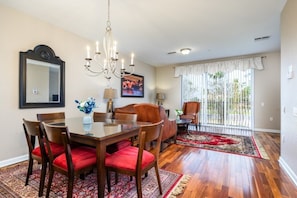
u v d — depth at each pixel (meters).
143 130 1.52
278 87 5.03
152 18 3.00
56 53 3.36
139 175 1.56
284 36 2.55
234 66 5.55
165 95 6.99
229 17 2.93
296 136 2.08
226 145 3.68
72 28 3.45
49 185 1.71
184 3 2.53
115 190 1.93
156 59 6.00
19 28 2.78
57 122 2.39
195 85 6.35
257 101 5.31
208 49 4.80
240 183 2.09
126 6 2.64
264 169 2.48
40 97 3.05
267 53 5.16
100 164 1.59
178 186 2.01
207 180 2.16
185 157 2.97
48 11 2.80
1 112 2.58
